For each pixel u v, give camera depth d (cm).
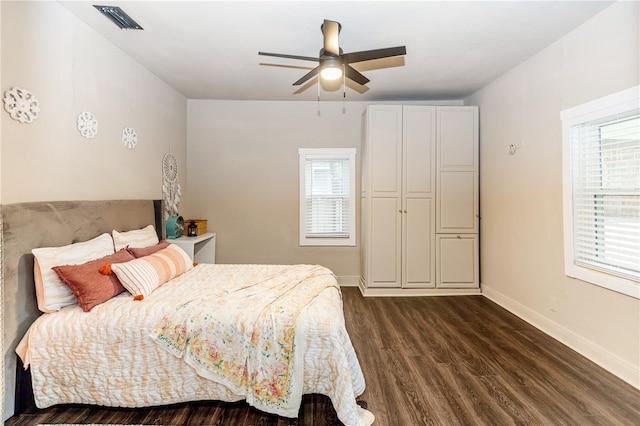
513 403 186
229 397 179
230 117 439
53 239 196
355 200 445
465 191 397
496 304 362
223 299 199
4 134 176
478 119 396
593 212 240
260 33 254
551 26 244
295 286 228
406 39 264
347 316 325
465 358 238
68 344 175
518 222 323
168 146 377
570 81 254
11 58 179
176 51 285
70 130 223
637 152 208
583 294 244
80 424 169
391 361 233
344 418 160
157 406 182
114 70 271
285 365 174
